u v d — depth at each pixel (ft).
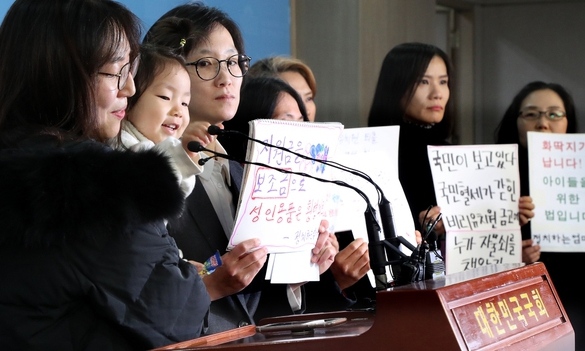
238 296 8.93
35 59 6.59
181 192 6.21
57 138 6.34
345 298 10.33
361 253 10.19
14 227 5.89
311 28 21.39
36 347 6.00
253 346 5.48
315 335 6.02
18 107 6.61
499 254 13.65
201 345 6.06
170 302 6.23
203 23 9.86
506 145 13.78
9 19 6.81
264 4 18.44
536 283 6.45
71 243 5.99
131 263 6.06
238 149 10.56
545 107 15.24
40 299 5.99
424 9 25.05
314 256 9.18
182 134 8.87
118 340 6.17
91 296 6.02
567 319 6.59
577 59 29.04
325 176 8.88
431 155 13.62
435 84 14.10
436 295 5.18
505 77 29.66
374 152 11.08
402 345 5.19
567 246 14.35
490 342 5.47
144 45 8.83
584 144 14.43
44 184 5.89
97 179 5.96
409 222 10.93
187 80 8.82
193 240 8.75
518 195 13.75
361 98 21.33
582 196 14.38
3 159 6.01
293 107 10.96
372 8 21.94
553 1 29.12
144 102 8.56
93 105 6.68
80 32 6.64
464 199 13.65
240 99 10.80
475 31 29.40
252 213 8.32
